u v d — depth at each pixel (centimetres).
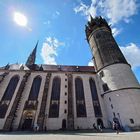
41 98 3825
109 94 3631
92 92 4175
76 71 4700
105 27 5125
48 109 3600
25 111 3512
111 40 4672
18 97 3697
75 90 4131
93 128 3331
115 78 3688
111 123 3338
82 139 1344
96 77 4522
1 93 3875
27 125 3353
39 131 2975
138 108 3033
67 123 3288
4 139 1435
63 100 3831
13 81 4250
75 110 3653
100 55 4472
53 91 4066
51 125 3328
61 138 1483
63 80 4369
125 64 3944
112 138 1374
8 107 3588
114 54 4184
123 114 3089
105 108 3734
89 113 3631
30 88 4053
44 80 4331
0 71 4459
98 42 4778
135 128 2789
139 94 3284
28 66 5138
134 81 3569
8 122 3216
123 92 3338
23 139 1423
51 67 5228
